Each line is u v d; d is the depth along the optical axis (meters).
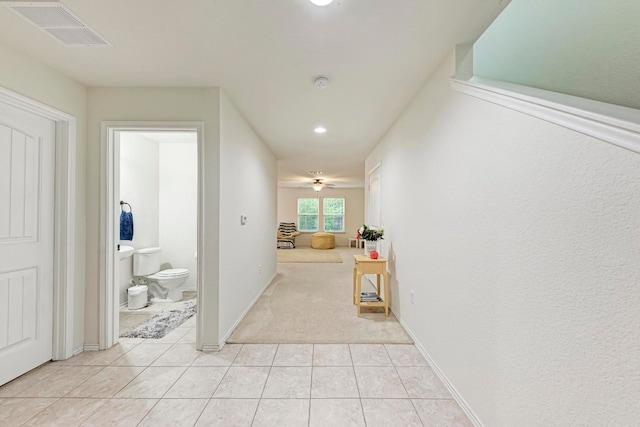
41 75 1.99
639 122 0.74
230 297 2.65
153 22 1.57
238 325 2.87
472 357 1.54
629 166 0.76
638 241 0.74
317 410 1.62
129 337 2.61
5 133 1.84
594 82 1.58
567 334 0.95
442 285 1.93
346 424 1.52
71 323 2.23
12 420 1.53
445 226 1.89
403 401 1.71
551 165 1.02
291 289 4.35
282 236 10.04
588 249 0.88
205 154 2.35
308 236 10.90
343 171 6.99
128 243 3.60
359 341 2.51
